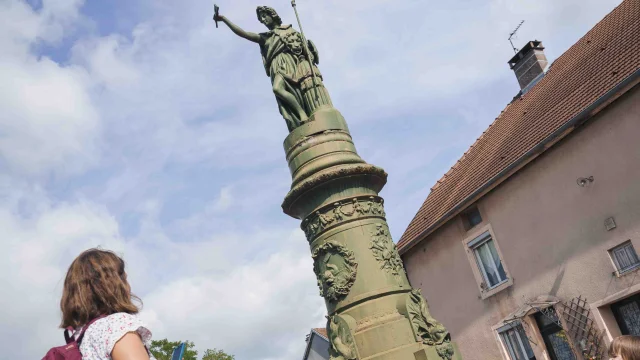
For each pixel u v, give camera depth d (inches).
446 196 798.5
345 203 250.5
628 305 535.5
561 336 587.8
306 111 281.3
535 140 633.0
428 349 218.5
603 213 542.9
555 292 586.6
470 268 692.7
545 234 598.9
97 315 87.7
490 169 700.7
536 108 719.1
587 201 557.6
